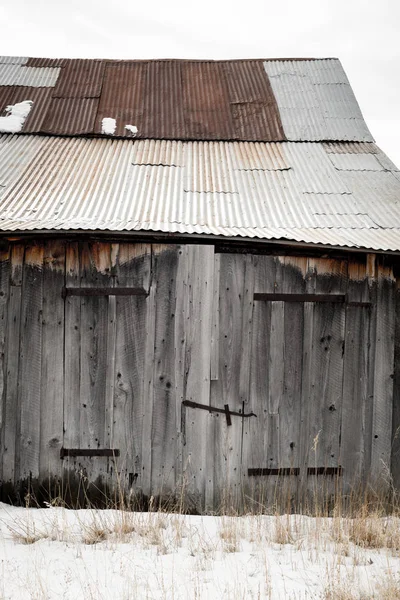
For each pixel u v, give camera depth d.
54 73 9.54
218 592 3.92
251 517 5.40
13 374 5.75
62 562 4.37
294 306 5.86
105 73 9.67
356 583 4.12
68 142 7.85
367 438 5.90
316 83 9.35
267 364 5.83
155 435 5.76
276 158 7.61
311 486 5.85
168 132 8.19
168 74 9.71
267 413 5.83
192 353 5.77
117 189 6.58
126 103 8.88
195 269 5.78
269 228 5.83
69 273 5.77
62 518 5.29
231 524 5.10
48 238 5.77
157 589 3.95
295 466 5.84
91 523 5.10
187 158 7.53
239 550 4.70
